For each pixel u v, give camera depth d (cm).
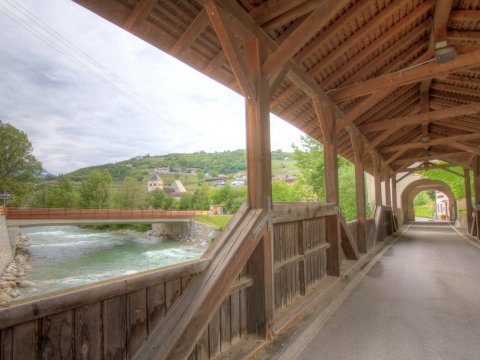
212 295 213
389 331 305
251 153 298
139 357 172
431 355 258
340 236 566
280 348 270
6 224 1858
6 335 119
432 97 809
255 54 303
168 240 2942
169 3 251
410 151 1356
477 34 463
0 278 1291
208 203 4309
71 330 142
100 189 4550
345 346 274
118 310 165
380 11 412
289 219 355
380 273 546
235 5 274
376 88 510
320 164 2273
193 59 314
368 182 2344
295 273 396
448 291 439
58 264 1703
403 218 2259
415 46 557
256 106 297
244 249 254
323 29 391
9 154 3384
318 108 501
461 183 1880
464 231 1391
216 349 242
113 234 3572
